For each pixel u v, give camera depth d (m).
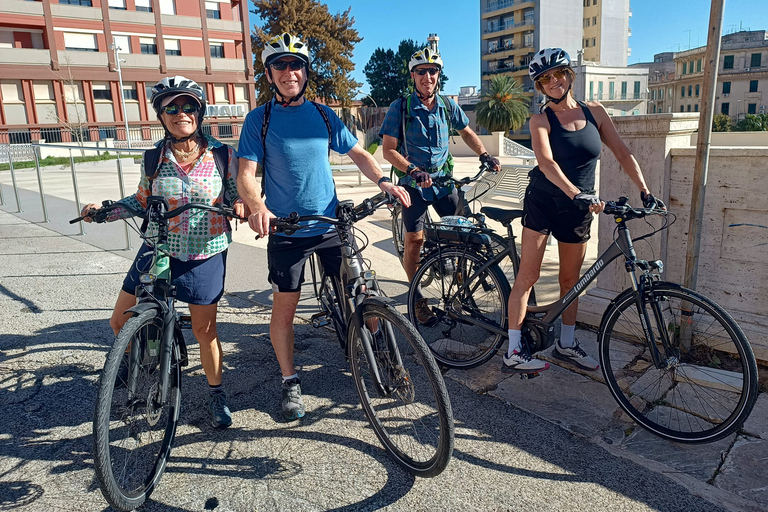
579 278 3.22
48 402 3.07
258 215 2.39
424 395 3.09
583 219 3.00
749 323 3.35
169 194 2.62
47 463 2.53
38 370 3.44
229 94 40.59
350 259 2.60
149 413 2.36
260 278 5.28
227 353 3.70
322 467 2.50
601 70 59.72
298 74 2.70
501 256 3.27
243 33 40.62
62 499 2.29
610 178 3.74
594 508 2.21
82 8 34.00
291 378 2.96
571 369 3.37
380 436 2.59
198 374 3.41
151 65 36.84
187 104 2.58
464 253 3.38
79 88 34.53
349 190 11.97
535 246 2.99
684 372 3.15
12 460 2.55
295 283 2.87
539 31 63.91
